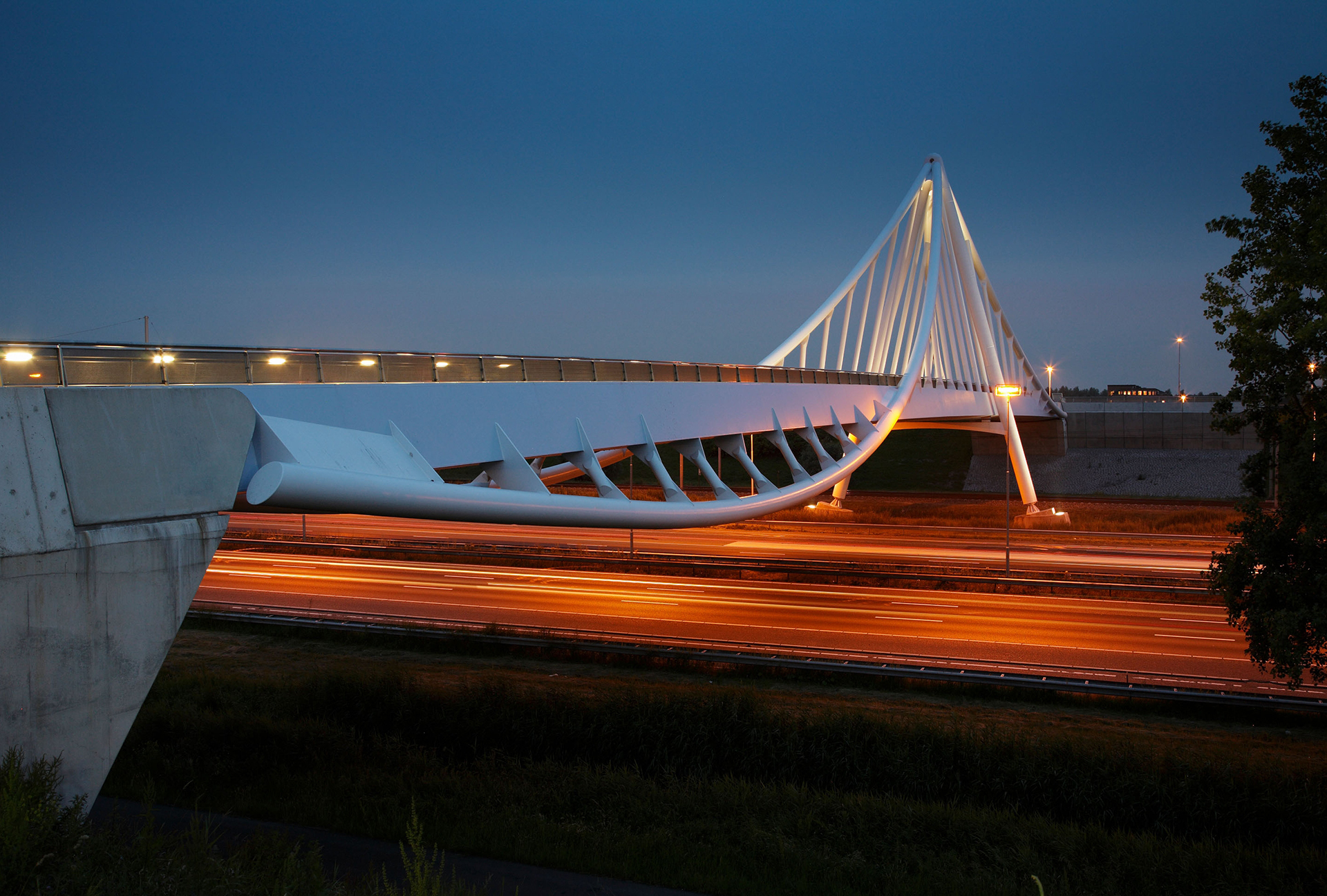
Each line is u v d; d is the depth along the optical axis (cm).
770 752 1761
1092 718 1997
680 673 2352
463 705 1964
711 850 1441
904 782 1675
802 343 4522
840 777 1717
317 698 2016
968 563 3750
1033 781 1617
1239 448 7400
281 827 1472
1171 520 4919
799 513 5344
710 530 4866
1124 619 2752
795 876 1374
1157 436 7750
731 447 2839
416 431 1573
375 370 1555
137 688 1036
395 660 2477
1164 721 1984
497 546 4066
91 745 999
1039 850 1458
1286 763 1697
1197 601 2967
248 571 3641
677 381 2480
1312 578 1591
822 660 2259
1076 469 7569
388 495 1302
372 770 1719
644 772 1789
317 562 3856
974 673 2153
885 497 6675
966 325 5981
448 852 1403
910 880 1362
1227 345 1720
